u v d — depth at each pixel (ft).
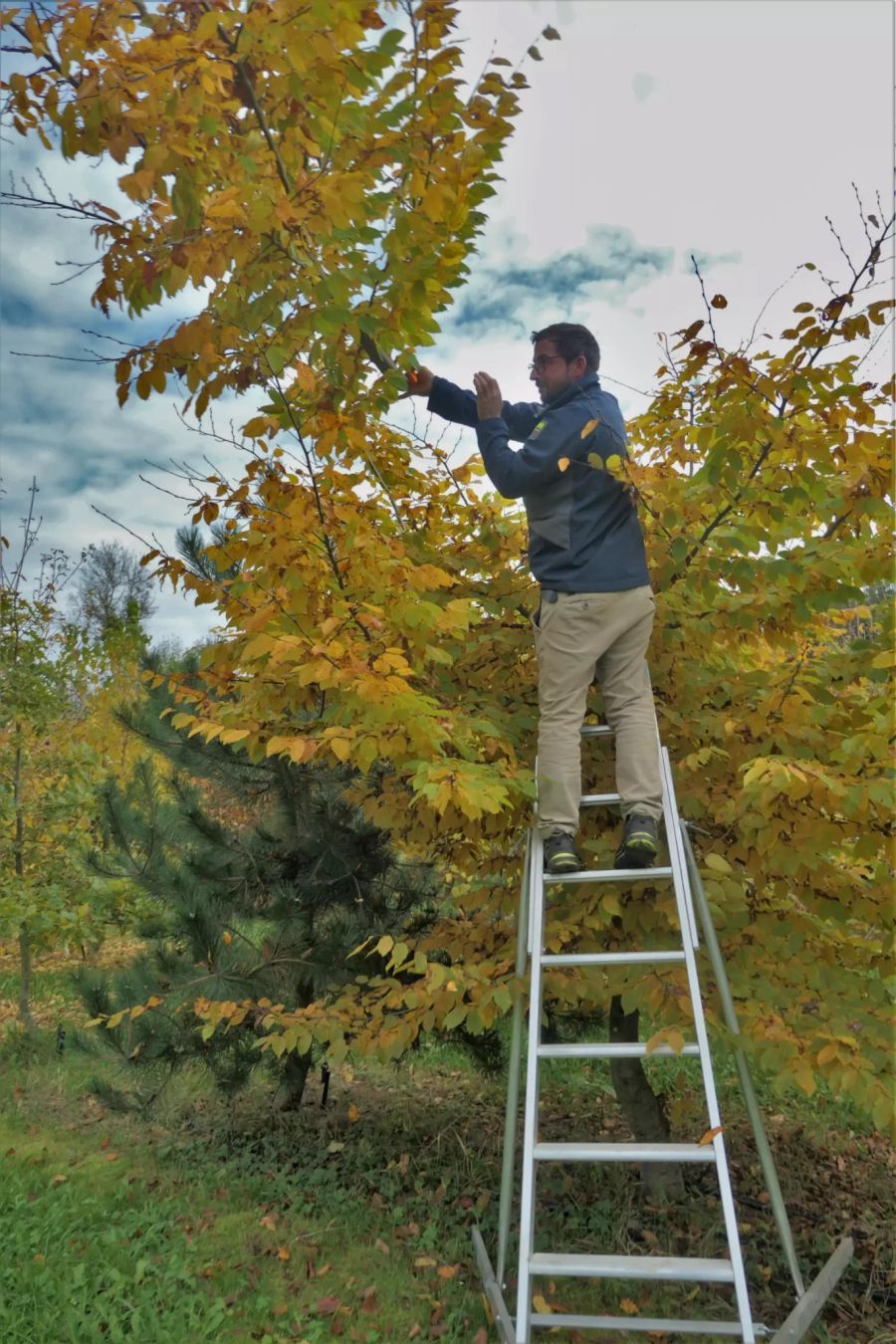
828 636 16.63
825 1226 15.30
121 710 21.08
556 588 12.41
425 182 10.86
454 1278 13.35
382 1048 12.62
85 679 40.16
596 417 12.41
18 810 26.55
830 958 13.88
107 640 44.39
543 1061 23.12
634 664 12.60
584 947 13.48
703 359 11.85
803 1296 9.57
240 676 13.85
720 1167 9.20
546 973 12.17
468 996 13.55
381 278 11.66
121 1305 11.89
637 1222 14.78
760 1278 13.46
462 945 14.82
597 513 12.48
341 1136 19.33
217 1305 11.87
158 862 20.36
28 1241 13.43
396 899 20.53
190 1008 18.67
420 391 13.74
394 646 12.30
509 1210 10.98
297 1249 14.06
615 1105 21.17
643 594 12.51
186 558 19.31
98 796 22.30
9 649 27.89
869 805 12.49
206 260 10.11
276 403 11.62
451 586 14.80
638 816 11.76
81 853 22.34
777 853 12.59
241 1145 18.89
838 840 12.38
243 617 12.49
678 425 14.76
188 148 9.80
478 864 15.33
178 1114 20.77
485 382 12.66
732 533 12.77
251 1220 15.12
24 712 27.17
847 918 13.83
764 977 12.59
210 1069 19.26
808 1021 11.73
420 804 13.88
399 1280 13.14
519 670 15.33
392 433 14.78
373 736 11.48
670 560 13.42
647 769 12.04
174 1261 13.07
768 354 11.89
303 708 14.03
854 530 13.73
